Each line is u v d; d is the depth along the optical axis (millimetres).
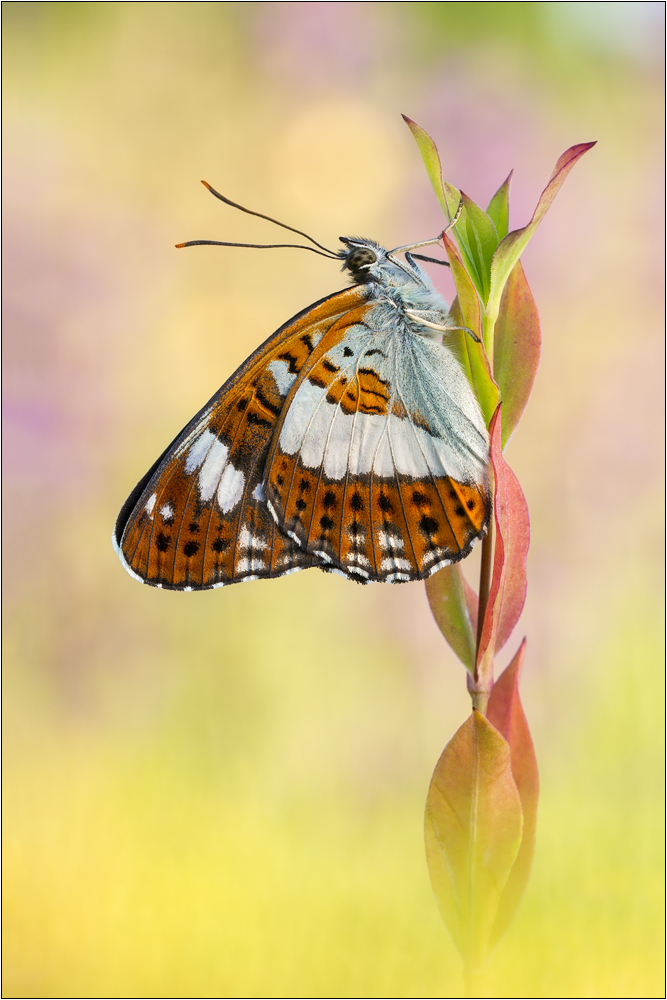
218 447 369
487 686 352
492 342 351
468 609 355
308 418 368
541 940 376
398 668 448
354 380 366
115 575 490
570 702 422
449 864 350
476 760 349
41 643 462
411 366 364
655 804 398
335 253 372
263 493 369
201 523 370
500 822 350
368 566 365
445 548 360
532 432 515
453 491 361
